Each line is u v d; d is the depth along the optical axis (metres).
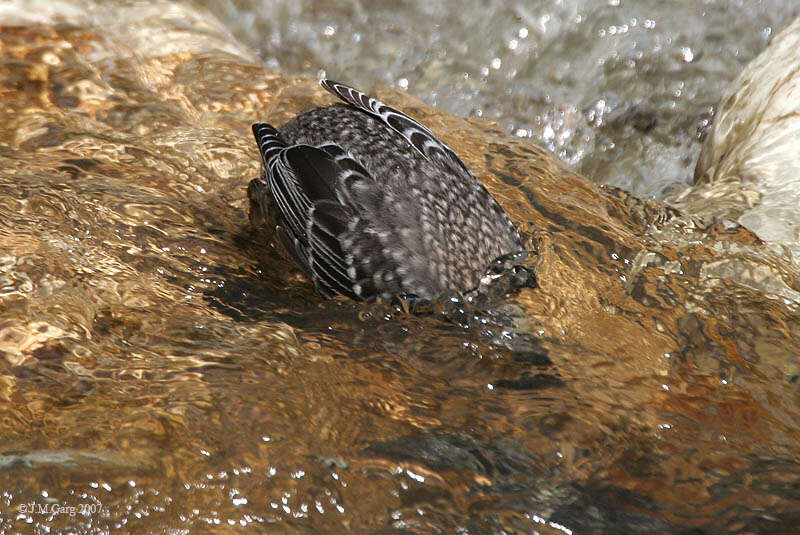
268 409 8.42
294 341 9.49
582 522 7.73
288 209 10.41
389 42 22.20
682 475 8.25
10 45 14.47
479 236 10.32
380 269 10.09
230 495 7.54
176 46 16.55
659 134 20.02
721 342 10.01
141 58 15.84
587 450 8.44
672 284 10.91
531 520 7.71
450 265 10.09
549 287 10.48
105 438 7.88
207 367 8.88
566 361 9.52
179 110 14.52
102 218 10.87
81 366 8.65
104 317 9.34
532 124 20.42
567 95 20.89
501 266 10.43
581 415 8.82
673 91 20.72
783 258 11.75
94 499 7.34
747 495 8.05
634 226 12.34
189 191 12.08
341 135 10.91
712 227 12.38
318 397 8.71
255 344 9.33
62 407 8.17
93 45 15.25
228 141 13.37
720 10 21.91
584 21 22.03
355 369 9.20
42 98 13.77
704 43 21.53
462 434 8.48
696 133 20.02
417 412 8.72
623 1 22.12
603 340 9.85
